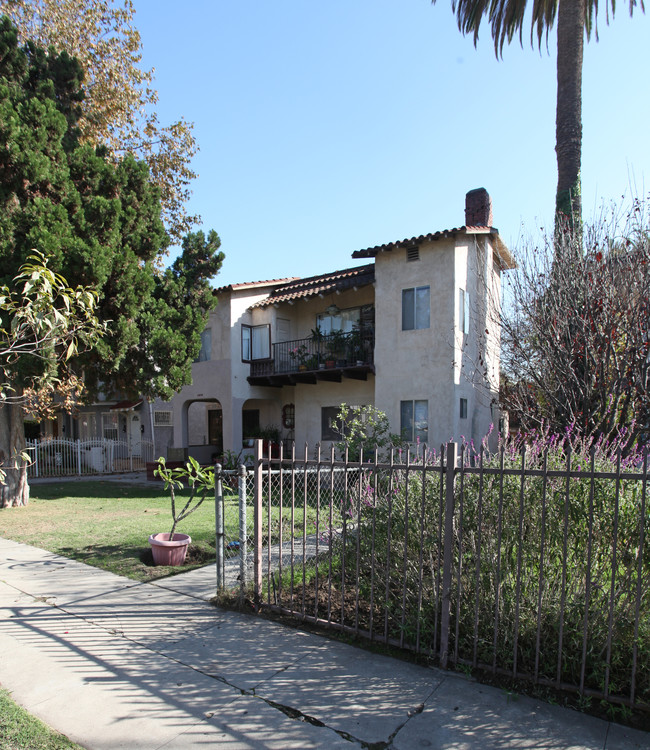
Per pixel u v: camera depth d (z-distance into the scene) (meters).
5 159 9.72
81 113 13.20
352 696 3.52
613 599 3.33
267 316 18.64
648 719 3.19
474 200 15.98
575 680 3.56
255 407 20.91
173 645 4.36
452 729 3.13
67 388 5.52
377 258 15.18
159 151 19.89
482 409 15.03
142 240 11.84
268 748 2.98
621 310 7.75
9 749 2.94
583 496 3.74
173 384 12.67
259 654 4.17
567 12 11.16
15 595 5.67
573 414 7.61
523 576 3.93
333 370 15.81
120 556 7.21
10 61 11.34
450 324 13.68
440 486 4.06
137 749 2.98
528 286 9.47
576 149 11.09
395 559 4.62
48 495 13.73
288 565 6.28
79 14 17.98
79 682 3.77
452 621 4.13
